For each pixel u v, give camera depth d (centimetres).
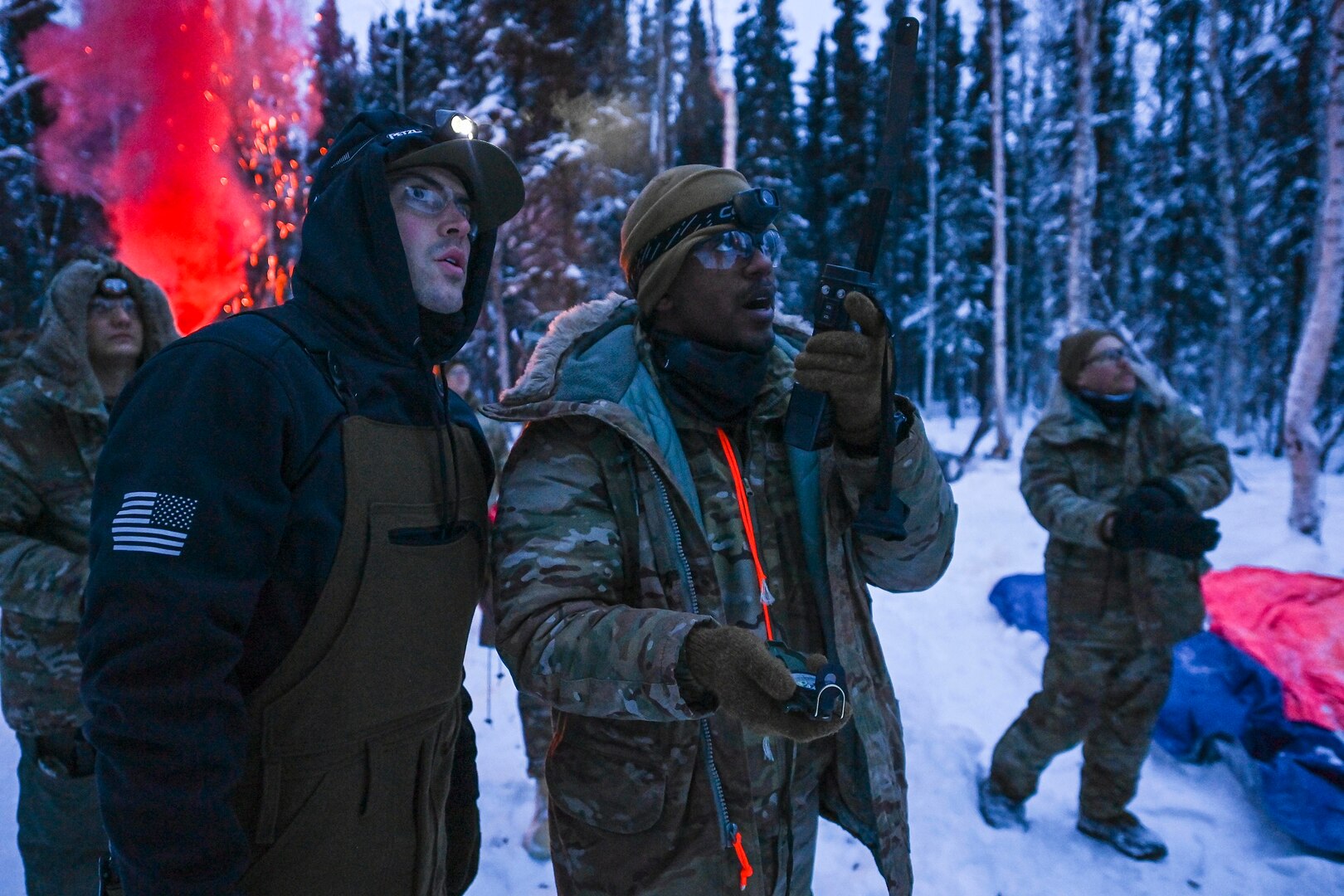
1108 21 1844
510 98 1491
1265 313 1758
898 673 440
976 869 270
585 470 128
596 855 130
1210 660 354
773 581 140
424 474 110
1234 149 1666
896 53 119
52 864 195
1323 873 264
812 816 145
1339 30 764
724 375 134
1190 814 304
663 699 100
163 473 88
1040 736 289
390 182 114
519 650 115
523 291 1596
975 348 2914
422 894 113
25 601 179
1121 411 285
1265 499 916
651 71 1691
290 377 98
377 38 2205
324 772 100
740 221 134
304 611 98
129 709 83
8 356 222
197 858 84
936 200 2855
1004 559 642
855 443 127
